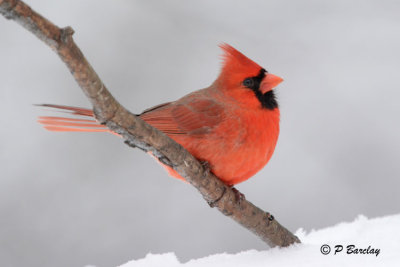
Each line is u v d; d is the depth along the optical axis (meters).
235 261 3.22
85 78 3.11
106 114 3.13
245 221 3.24
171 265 3.25
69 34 3.09
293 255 3.21
